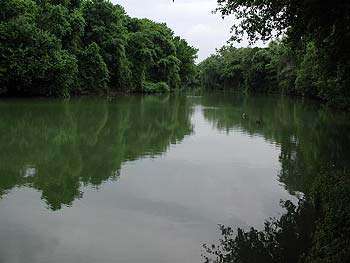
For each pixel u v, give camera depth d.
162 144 24.50
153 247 10.77
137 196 14.63
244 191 15.55
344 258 8.45
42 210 13.05
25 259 9.90
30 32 47.12
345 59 17.38
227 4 14.45
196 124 34.44
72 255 10.18
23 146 22.53
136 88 76.88
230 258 10.23
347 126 33.12
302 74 55.19
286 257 10.30
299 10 13.71
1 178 16.50
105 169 18.23
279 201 14.48
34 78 48.91
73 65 52.09
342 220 10.30
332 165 19.11
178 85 98.12
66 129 28.62
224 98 74.62
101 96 63.28
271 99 71.69
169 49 88.12
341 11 13.09
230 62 116.44
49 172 17.52
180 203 14.07
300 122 35.88
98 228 11.82
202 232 11.79
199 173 17.89
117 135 27.27
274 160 20.59
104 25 66.44
